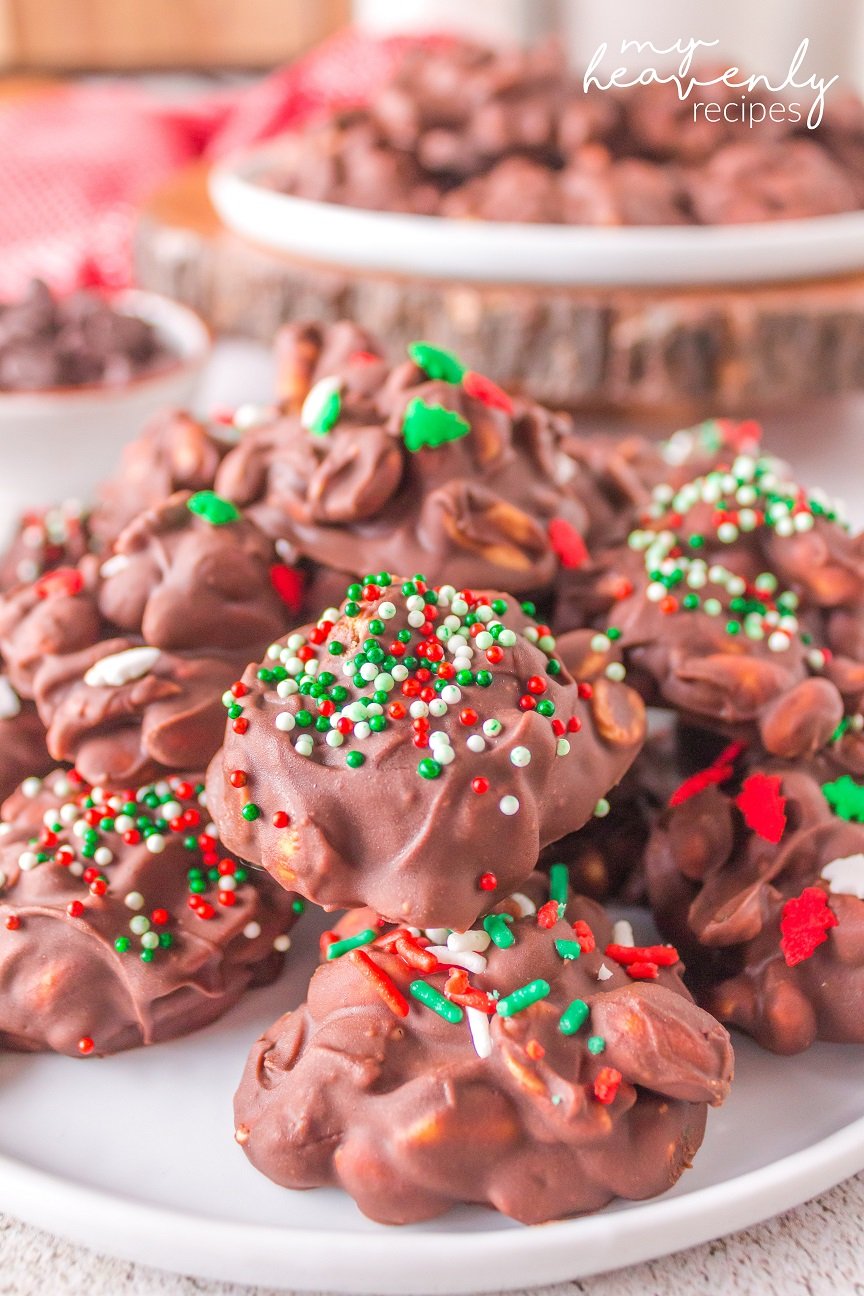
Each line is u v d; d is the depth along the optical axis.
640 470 0.28
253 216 0.47
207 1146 0.22
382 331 0.43
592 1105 0.20
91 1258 0.21
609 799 0.26
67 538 0.28
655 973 0.22
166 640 0.24
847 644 0.26
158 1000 0.23
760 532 0.26
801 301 0.42
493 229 0.43
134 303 0.44
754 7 0.71
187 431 0.27
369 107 0.50
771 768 0.25
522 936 0.22
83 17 0.96
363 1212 0.21
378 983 0.22
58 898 0.23
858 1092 0.23
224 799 0.22
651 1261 0.21
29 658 0.25
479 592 0.24
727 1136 0.22
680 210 0.46
